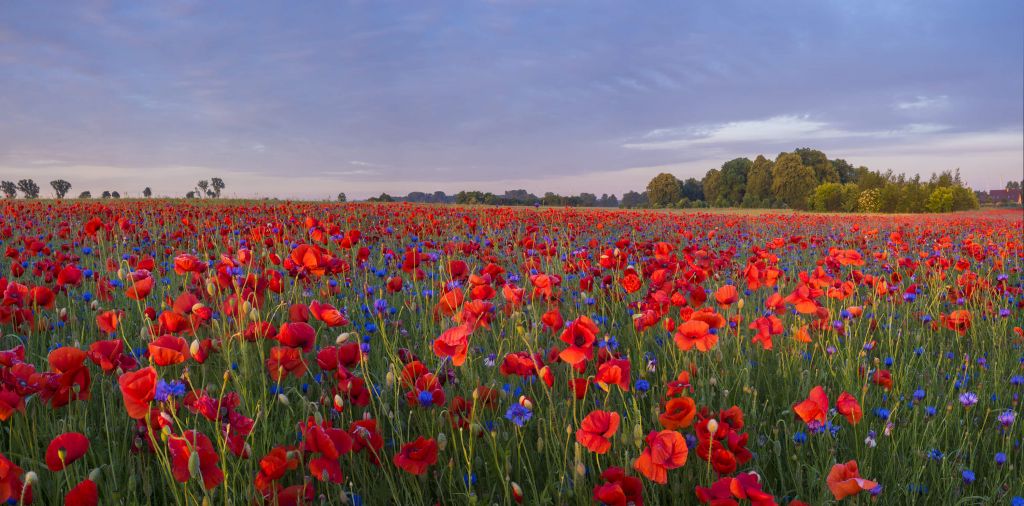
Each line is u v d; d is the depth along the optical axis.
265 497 2.02
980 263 8.07
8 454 2.22
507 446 2.50
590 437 2.03
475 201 52.53
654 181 103.25
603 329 4.24
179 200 27.81
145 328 2.75
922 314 5.27
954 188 69.44
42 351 3.34
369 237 8.67
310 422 2.36
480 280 3.41
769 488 2.57
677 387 2.64
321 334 3.89
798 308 3.68
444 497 2.38
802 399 3.35
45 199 25.25
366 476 2.44
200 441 1.92
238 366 2.93
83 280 4.75
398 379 2.66
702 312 2.87
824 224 19.95
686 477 2.40
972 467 2.83
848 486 1.88
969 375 3.93
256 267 4.63
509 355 2.65
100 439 2.54
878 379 3.32
